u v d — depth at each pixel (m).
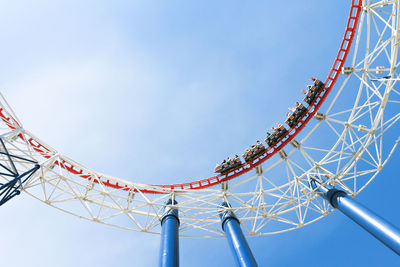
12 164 25.59
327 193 34.44
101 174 33.94
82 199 32.41
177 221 31.48
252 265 25.52
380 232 26.81
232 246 28.66
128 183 34.84
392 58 27.53
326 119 33.75
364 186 34.59
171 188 38.03
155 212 33.06
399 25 25.50
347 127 33.38
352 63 30.66
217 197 36.81
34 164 28.89
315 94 33.88
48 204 29.81
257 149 36.16
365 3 29.23
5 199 25.22
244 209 36.78
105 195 33.28
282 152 36.28
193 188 38.06
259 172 36.69
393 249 25.55
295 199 36.03
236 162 36.91
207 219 35.47
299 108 34.41
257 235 35.84
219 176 37.81
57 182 30.31
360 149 33.84
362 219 29.06
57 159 31.20
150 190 37.00
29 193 28.27
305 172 36.31
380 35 28.02
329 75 32.53
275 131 35.34
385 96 29.56
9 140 28.14
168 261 25.22
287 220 35.91
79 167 32.75
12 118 27.47
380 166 33.06
